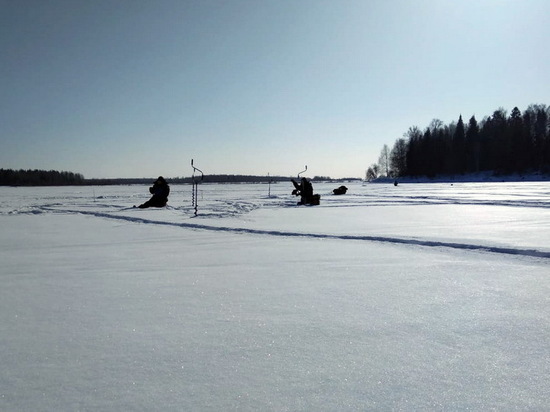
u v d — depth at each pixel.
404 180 117.88
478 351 3.12
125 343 3.30
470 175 105.88
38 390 2.53
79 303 4.49
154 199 20.70
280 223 13.23
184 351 3.13
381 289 5.07
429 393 2.48
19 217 16.33
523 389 2.53
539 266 6.49
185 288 5.15
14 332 3.57
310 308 4.27
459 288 5.10
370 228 11.60
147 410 2.29
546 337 3.42
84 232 11.38
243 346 3.23
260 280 5.58
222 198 31.89
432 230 10.98
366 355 3.05
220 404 2.35
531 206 20.47
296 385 2.58
